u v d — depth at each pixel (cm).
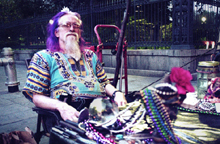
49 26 162
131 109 121
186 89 75
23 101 370
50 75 150
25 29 1206
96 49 261
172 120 82
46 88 147
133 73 663
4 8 1505
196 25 590
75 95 147
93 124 103
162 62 595
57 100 138
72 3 1163
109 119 97
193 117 122
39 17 1056
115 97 157
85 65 163
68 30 155
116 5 678
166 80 80
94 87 157
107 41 743
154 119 78
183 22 537
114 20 721
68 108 130
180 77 75
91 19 757
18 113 302
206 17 617
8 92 450
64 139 100
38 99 140
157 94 78
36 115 292
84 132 99
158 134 82
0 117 285
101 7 730
